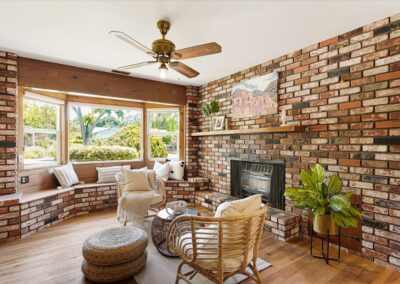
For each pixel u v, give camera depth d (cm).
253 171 349
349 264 218
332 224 216
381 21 216
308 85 275
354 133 234
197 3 192
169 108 481
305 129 277
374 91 220
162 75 234
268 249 248
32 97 346
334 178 220
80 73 352
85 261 199
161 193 339
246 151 358
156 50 210
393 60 208
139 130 491
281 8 199
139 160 482
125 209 299
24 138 338
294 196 224
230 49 285
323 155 260
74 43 269
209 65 343
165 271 207
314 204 215
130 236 210
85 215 357
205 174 448
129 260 195
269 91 318
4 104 292
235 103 376
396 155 205
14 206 269
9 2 191
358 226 233
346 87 240
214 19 217
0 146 289
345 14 208
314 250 246
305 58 278
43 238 273
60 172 362
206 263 152
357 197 231
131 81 399
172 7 198
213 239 148
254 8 199
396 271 205
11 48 284
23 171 325
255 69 343
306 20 218
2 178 290
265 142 327
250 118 351
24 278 194
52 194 318
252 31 240
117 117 477
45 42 267
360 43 230
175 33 244
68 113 412
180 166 444
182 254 164
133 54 302
